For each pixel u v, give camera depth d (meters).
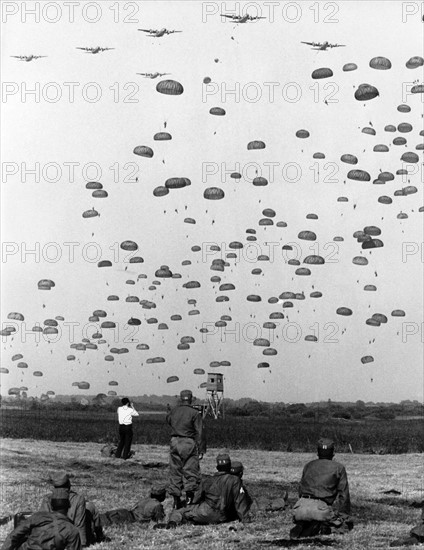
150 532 20.47
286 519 22.00
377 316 62.88
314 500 19.88
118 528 20.89
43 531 15.05
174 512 21.42
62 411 96.19
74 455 37.75
